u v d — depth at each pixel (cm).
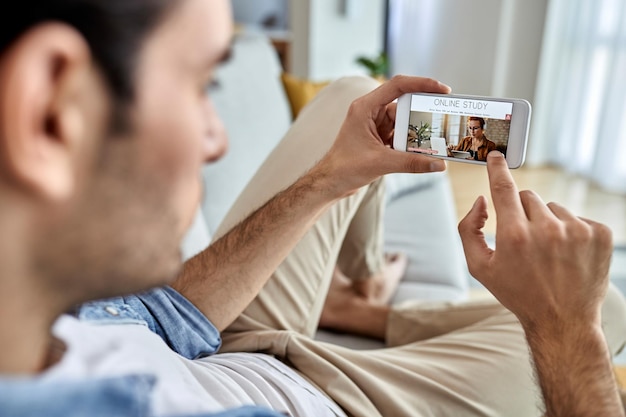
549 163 391
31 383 26
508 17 379
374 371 71
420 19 495
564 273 47
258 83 164
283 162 95
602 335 48
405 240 154
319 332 112
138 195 29
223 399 55
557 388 48
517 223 49
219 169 141
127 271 31
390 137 74
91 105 26
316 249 89
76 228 28
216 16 31
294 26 410
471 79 421
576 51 357
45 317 30
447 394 68
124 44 26
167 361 51
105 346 44
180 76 30
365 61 372
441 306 102
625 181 318
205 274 75
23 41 23
